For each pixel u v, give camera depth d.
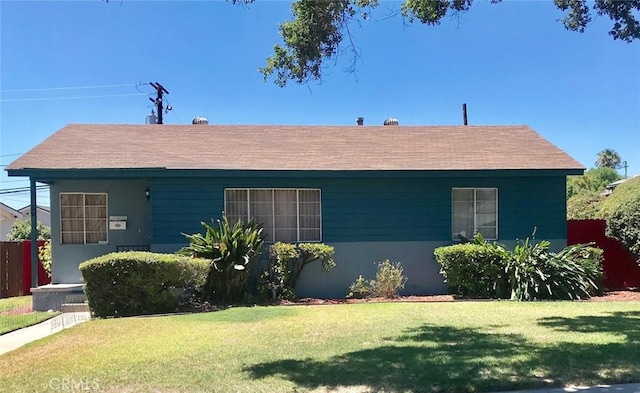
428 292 13.99
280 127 16.91
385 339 7.80
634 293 13.69
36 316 11.22
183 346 7.51
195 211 13.27
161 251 13.06
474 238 13.73
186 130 16.19
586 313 9.97
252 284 13.13
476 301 12.25
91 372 6.21
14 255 16.23
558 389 5.42
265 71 8.31
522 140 16.31
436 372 5.93
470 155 14.88
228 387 5.55
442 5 8.61
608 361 6.29
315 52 8.02
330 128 17.02
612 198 16.84
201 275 11.51
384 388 5.45
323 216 13.82
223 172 13.07
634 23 9.82
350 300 13.02
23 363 6.77
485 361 6.36
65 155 13.38
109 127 16.12
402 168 13.66
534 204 14.41
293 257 12.96
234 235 12.34
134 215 14.08
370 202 13.97
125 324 9.48
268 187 13.61
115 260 10.73
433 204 14.13
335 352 7.01
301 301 12.72
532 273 12.55
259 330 8.66
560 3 10.15
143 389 5.53
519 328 8.49
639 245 13.29
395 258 13.97
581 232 15.24
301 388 5.50
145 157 13.56
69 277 13.78
